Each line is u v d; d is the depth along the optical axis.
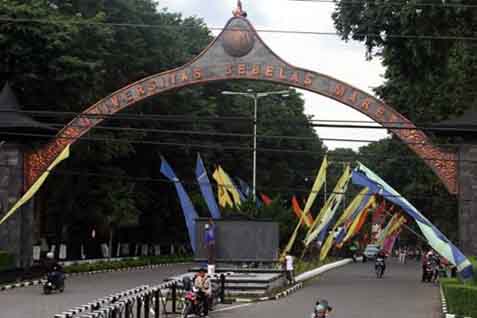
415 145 40.41
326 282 44.44
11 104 41.03
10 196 40.91
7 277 36.34
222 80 41.75
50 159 41.28
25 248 40.97
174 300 26.17
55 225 60.44
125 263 54.28
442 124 39.44
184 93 62.88
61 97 44.88
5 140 41.28
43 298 30.02
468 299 24.41
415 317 26.17
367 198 54.78
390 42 38.72
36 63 42.72
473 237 39.38
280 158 83.62
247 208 50.56
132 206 56.34
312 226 51.91
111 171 55.75
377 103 40.75
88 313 18.03
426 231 32.22
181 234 71.94
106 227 56.94
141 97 42.09
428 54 36.38
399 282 44.69
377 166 80.31
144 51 57.78
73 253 61.44
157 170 66.19
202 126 67.12
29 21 40.72
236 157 77.81
